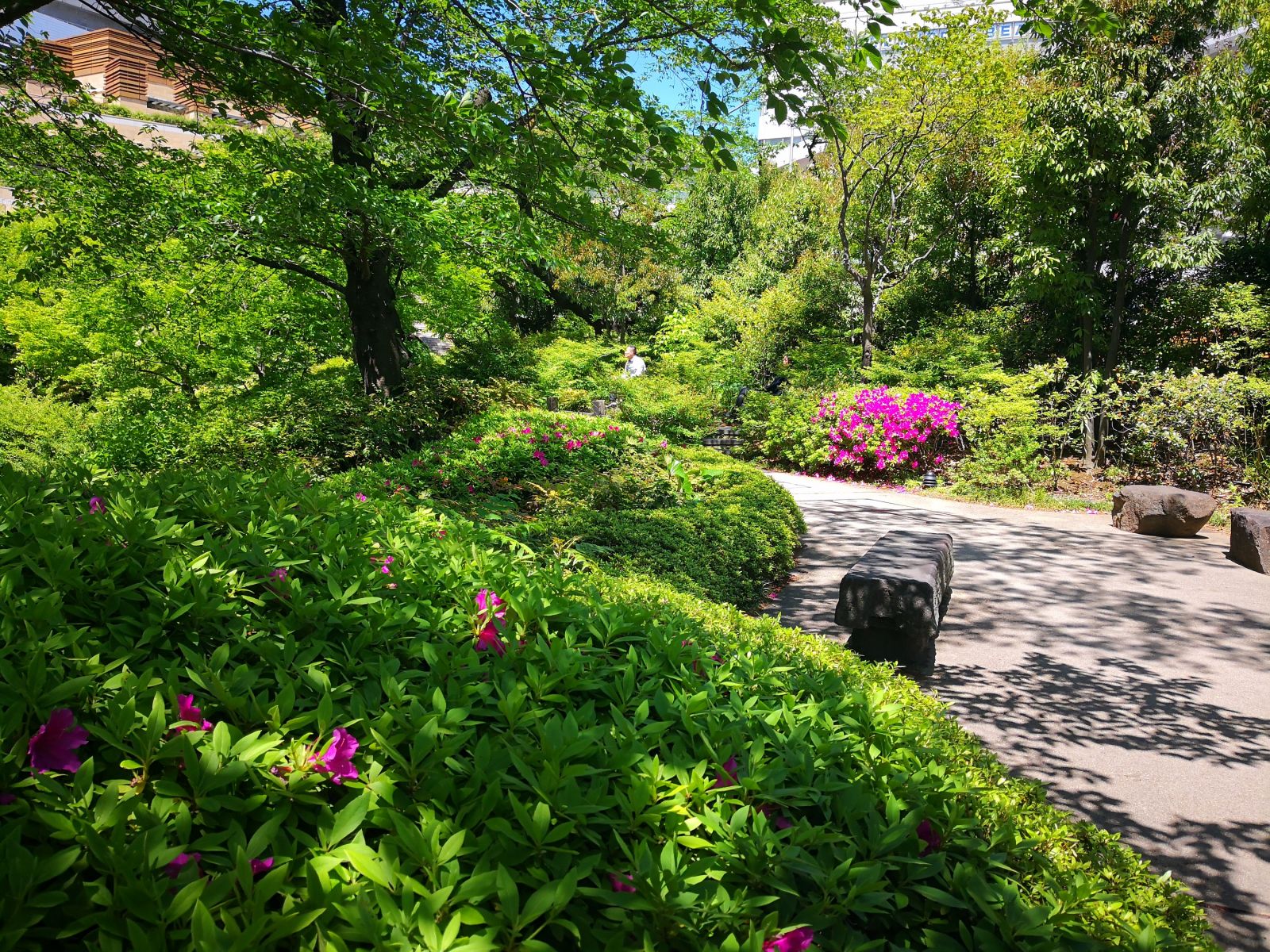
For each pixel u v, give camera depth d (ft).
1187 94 41.14
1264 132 42.55
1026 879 5.87
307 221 30.27
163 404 41.86
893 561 19.03
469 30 23.98
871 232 60.13
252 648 6.09
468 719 5.90
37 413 47.91
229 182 31.65
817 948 4.35
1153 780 13.37
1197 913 7.14
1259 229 46.80
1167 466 42.09
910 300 64.95
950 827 5.70
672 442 46.34
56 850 4.15
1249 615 22.03
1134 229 45.03
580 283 74.33
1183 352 47.47
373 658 6.62
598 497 27.55
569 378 51.31
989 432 44.11
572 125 14.64
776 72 12.14
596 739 5.63
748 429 52.54
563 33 26.81
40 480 8.84
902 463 45.01
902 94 51.06
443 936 3.73
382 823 4.56
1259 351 45.14
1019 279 48.08
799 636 13.70
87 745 4.95
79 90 25.79
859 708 7.63
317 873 4.05
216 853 4.30
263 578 7.20
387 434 34.17
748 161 86.84
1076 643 19.76
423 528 11.01
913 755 6.91
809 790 5.59
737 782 5.60
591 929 4.20
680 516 24.09
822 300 68.18
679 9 19.62
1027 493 40.65
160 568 6.88
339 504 10.39
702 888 4.55
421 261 32.86
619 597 11.39
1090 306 45.44
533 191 17.04
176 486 9.60
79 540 6.99
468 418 37.45
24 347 50.85
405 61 16.30
